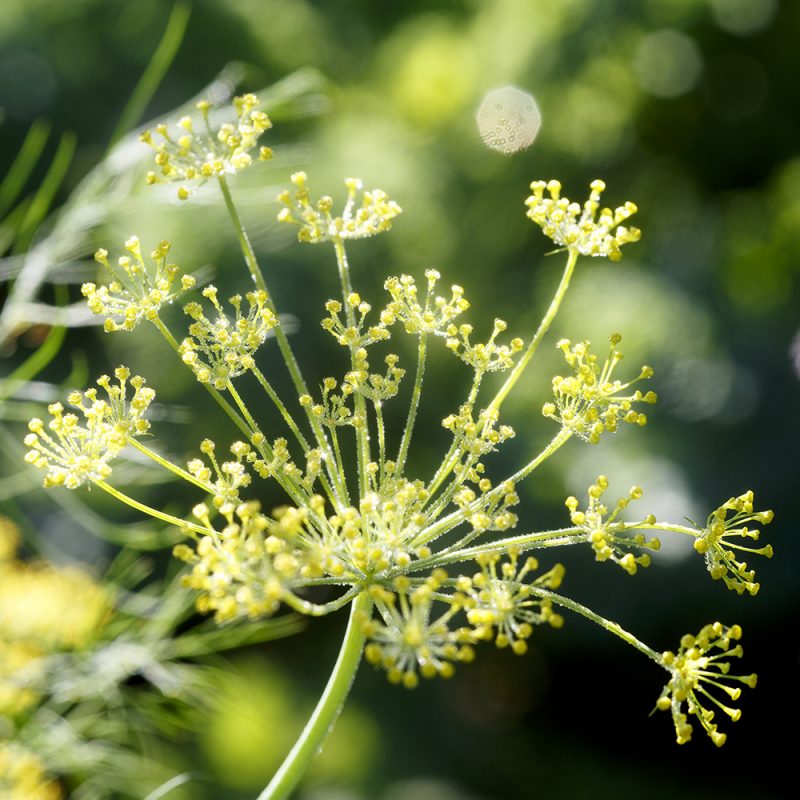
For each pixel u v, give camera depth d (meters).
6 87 10.42
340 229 2.42
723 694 11.10
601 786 11.27
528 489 9.52
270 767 8.64
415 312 2.38
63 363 9.12
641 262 10.69
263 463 2.22
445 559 2.18
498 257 10.60
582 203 11.66
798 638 10.45
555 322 9.86
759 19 11.63
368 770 10.28
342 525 2.20
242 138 2.42
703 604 9.91
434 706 11.33
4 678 3.92
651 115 12.06
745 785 11.38
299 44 11.48
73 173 10.45
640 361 9.61
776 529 9.75
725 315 10.16
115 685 4.20
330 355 9.16
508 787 11.11
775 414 9.68
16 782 3.62
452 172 10.80
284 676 10.58
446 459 2.30
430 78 11.41
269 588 1.86
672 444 9.52
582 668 11.70
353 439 8.28
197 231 7.77
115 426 2.17
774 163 12.31
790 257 11.80
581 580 10.16
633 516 9.34
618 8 11.12
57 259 4.29
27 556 5.28
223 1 10.91
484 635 1.90
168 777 4.28
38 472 4.18
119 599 4.40
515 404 9.66
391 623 1.93
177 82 10.88
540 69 11.10
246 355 2.30
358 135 10.22
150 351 8.41
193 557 1.92
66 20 10.63
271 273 8.85
